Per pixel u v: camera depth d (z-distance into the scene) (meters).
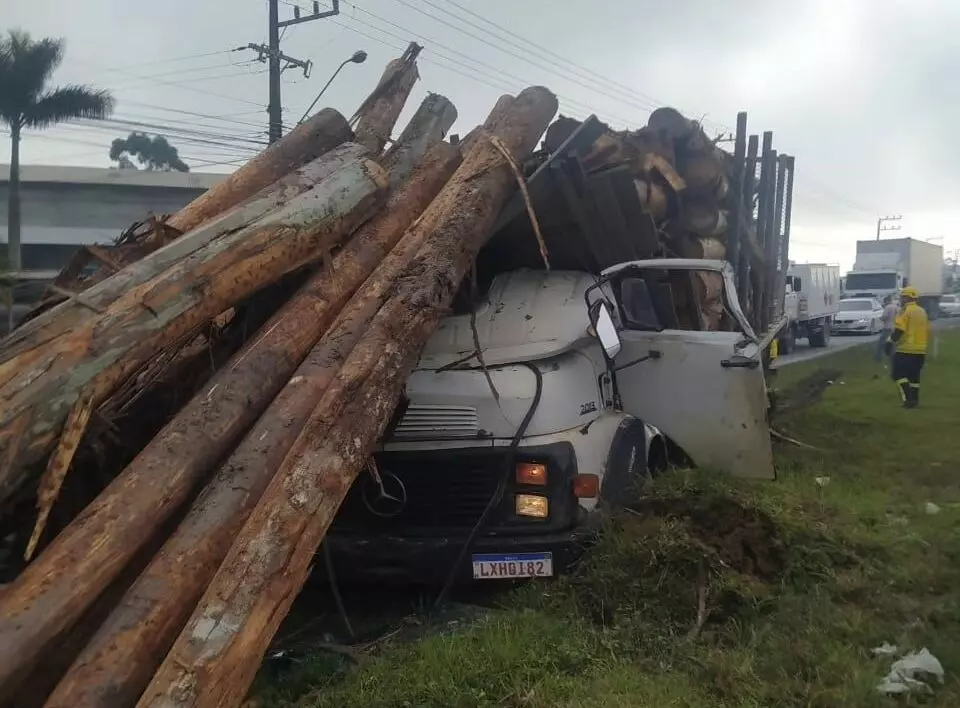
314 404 3.70
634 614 4.16
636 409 6.05
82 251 4.15
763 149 10.12
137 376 4.05
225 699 2.69
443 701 3.46
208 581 3.04
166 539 3.27
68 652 2.89
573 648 3.85
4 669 2.49
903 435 9.30
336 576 4.70
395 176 5.61
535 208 5.73
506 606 4.51
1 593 2.70
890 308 18.47
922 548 5.14
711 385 5.89
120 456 4.07
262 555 3.01
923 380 14.88
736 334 5.96
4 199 27.84
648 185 7.01
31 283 6.19
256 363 3.84
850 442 8.85
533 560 4.53
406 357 4.08
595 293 5.85
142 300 3.36
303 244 4.23
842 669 3.65
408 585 4.78
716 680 3.60
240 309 4.54
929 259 43.06
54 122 21.48
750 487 5.37
